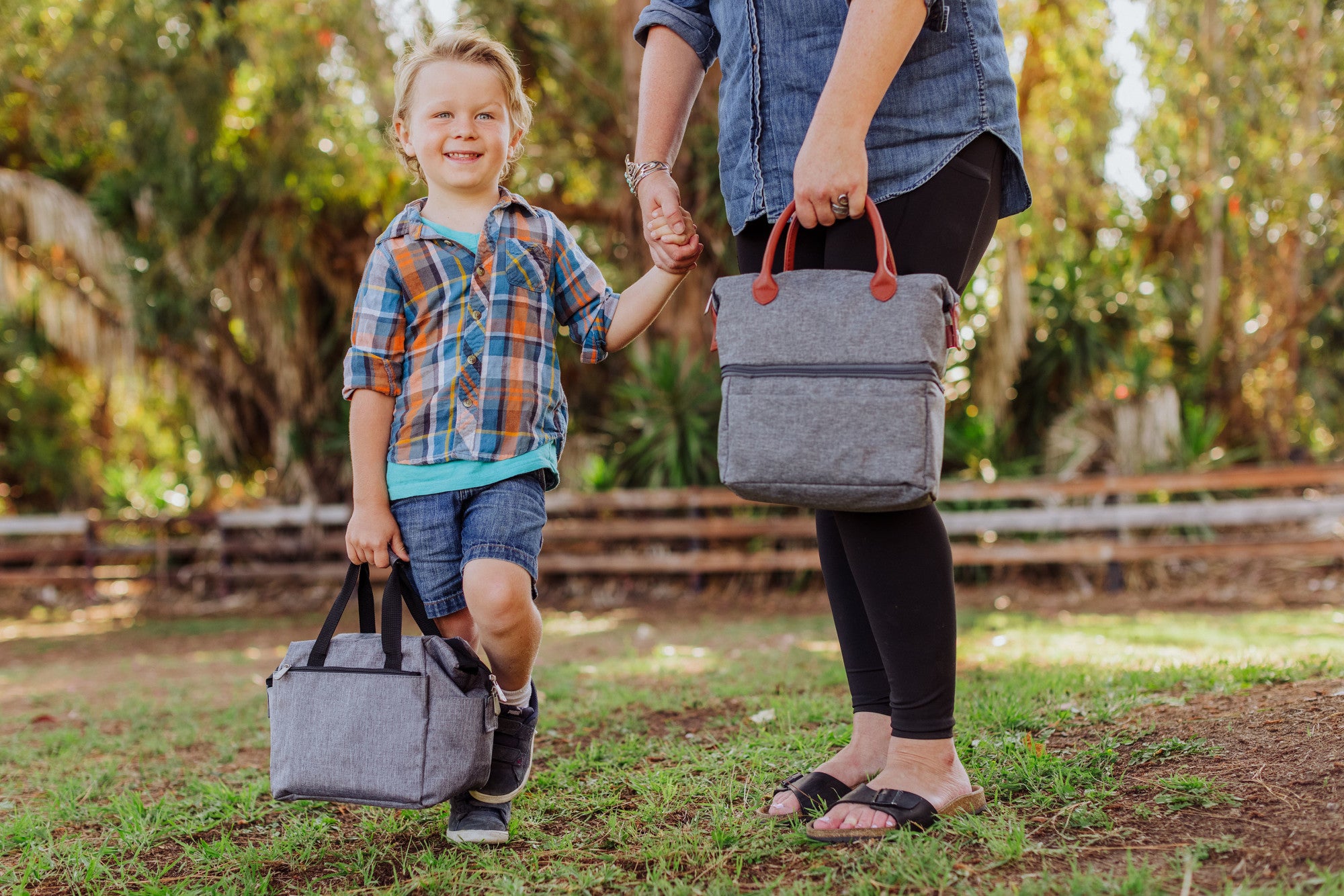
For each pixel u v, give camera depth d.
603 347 2.07
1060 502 7.68
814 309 1.59
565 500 8.47
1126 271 9.22
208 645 6.84
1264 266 9.22
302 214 9.21
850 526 1.73
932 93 1.70
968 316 8.77
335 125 8.81
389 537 1.90
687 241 1.92
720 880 1.58
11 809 2.48
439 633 1.96
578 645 5.63
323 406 10.14
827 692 3.21
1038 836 1.66
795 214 1.64
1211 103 8.29
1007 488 7.32
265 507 10.16
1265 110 8.09
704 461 8.65
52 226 8.89
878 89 1.59
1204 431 8.09
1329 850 1.46
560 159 9.34
